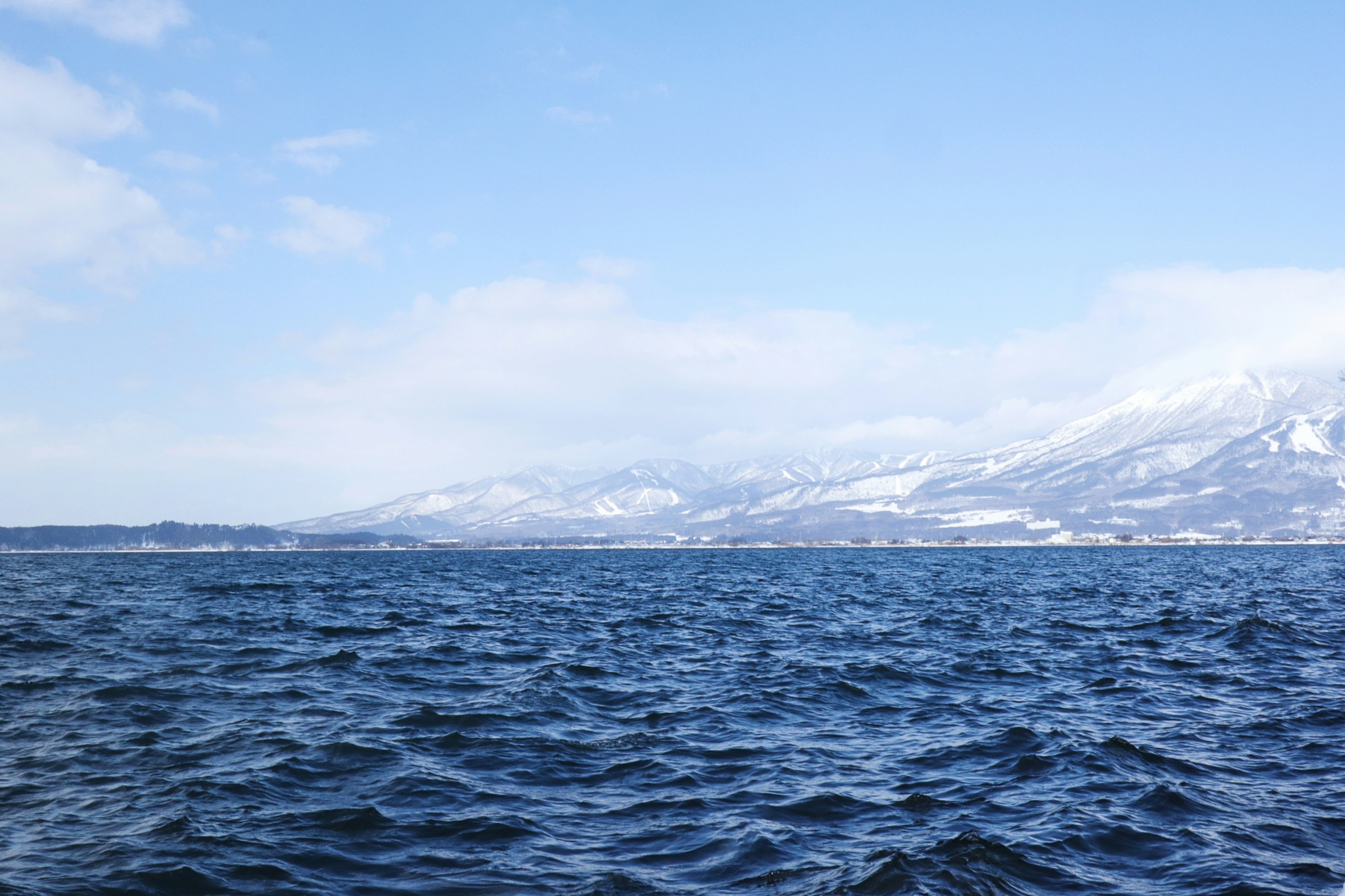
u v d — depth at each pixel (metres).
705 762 21.95
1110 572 144.88
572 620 59.31
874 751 23.06
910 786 19.86
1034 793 19.28
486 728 25.34
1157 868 15.12
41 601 76.25
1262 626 47.91
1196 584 103.38
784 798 18.94
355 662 37.78
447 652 41.72
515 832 16.89
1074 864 15.25
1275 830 16.92
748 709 28.19
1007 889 14.20
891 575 138.75
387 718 26.59
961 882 14.37
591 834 16.81
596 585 110.94
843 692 31.16
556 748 23.23
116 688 30.94
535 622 57.56
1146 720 26.39
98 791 19.38
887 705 29.11
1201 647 42.38
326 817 17.77
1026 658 39.56
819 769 21.34
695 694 30.75
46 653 39.97
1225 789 19.45
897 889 14.09
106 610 65.69
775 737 24.52
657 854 15.76
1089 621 56.41
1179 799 18.69
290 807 18.38
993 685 32.72
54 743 23.42
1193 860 15.44
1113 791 19.36
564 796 19.25
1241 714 27.20
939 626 54.22
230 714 27.14
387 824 17.31
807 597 84.06
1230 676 34.22
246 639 46.31
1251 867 15.12
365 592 93.31
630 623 57.28
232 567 192.25
